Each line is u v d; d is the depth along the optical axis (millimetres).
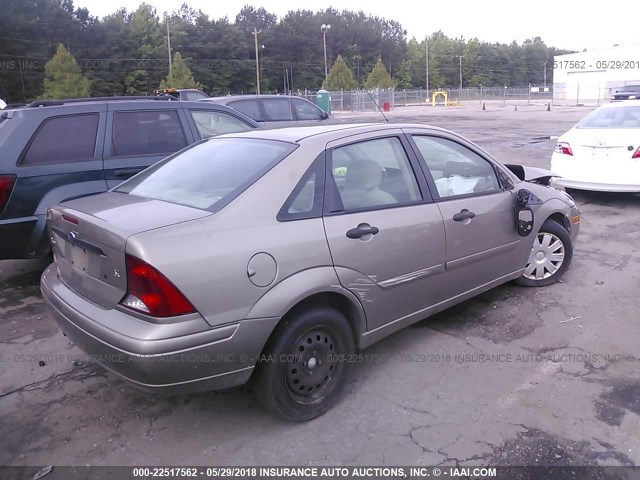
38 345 4238
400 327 3703
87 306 2951
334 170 3357
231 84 87312
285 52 97250
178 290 2598
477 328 4320
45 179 5164
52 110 5344
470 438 2980
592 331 4215
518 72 124312
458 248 3945
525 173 5414
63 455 2918
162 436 3070
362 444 2961
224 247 2750
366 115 36531
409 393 3436
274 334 2951
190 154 3910
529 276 5059
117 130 5727
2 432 3119
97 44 71625
